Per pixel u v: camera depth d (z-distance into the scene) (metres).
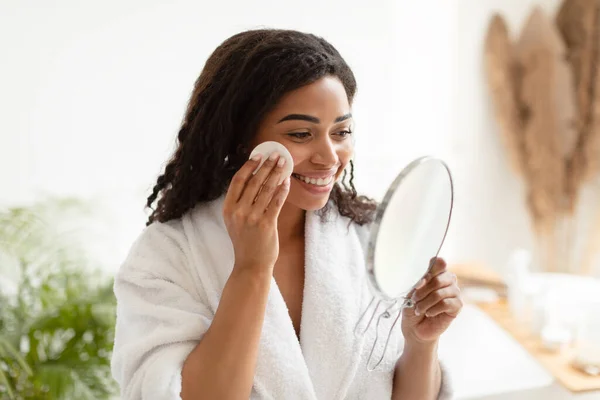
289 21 1.70
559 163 1.91
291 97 0.61
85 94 1.60
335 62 0.63
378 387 0.73
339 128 0.63
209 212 0.74
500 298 1.58
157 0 1.59
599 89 1.84
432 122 1.89
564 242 1.99
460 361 1.33
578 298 1.41
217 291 0.69
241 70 0.64
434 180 0.57
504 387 1.22
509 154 1.93
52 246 1.46
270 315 0.68
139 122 1.65
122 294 0.69
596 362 1.19
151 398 0.59
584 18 1.84
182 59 1.64
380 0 1.75
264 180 0.59
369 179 1.87
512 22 1.89
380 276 0.55
